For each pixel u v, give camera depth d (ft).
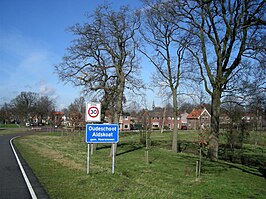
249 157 79.66
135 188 30.58
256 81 66.23
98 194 27.66
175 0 64.08
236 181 40.52
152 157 68.03
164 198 26.99
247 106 70.85
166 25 82.48
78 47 71.61
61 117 231.30
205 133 48.55
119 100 71.05
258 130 108.58
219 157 78.38
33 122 351.25
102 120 80.23
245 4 49.01
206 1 43.65
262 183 40.16
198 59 74.38
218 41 69.00
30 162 51.19
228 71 66.54
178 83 86.79
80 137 146.00
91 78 72.38
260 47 54.13
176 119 86.43
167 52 85.81
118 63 71.97
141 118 121.39
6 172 40.45
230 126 80.02
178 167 52.29
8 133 197.67
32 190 29.37
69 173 39.40
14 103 348.59
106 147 95.86
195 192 31.91
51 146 92.12
